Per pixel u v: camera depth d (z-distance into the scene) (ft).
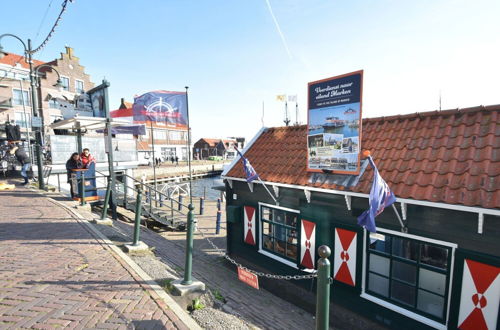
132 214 37.29
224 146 224.53
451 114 15.87
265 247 23.61
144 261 16.10
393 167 15.55
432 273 15.55
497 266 11.67
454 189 12.63
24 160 41.11
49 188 37.50
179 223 36.32
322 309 8.78
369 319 16.44
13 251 15.85
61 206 27.14
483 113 14.75
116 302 11.03
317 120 18.51
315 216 19.04
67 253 15.81
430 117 16.65
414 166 14.79
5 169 50.29
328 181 17.87
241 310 16.44
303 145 22.54
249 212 24.21
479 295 12.27
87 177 30.83
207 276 21.30
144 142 144.77
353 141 16.52
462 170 13.05
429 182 13.50
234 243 26.13
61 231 19.54
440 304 15.11
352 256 16.94
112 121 30.09
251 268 24.31
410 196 13.52
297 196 20.06
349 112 16.56
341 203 17.52
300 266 20.04
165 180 104.68
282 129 26.16
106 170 53.06
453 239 13.03
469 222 12.53
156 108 42.37
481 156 13.05
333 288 18.26
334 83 17.15
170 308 10.85
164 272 14.92
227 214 25.59
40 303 10.71
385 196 13.57
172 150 163.43
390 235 15.20
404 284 15.74
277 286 21.74
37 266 14.02
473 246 12.48
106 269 13.99
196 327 9.80
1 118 81.10
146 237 24.85
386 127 18.30
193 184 113.39
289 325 16.29
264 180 21.56
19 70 87.20
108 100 29.27
